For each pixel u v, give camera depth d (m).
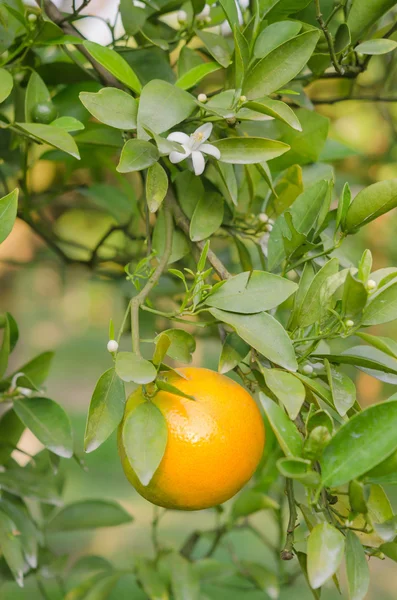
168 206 0.88
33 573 1.05
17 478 0.96
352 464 0.77
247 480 0.83
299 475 0.76
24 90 0.99
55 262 1.26
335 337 0.82
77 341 4.37
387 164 1.39
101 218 1.61
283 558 0.80
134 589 1.27
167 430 0.79
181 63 0.94
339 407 0.81
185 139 0.83
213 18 1.00
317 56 0.95
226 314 0.82
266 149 0.83
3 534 0.93
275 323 0.81
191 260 1.05
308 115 0.95
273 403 0.78
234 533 1.81
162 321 1.18
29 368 0.95
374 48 0.90
